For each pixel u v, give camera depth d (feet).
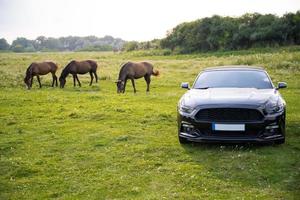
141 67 58.44
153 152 23.62
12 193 17.85
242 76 27.22
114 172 20.20
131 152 23.71
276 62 88.74
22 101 47.03
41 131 30.53
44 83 72.02
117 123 32.78
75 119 34.99
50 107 42.11
